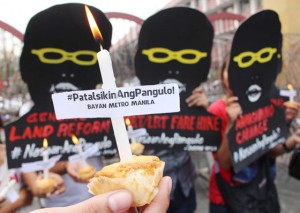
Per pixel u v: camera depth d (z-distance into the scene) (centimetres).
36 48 134
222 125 168
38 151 138
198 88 157
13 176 156
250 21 148
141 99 60
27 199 160
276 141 172
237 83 155
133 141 152
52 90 139
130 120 152
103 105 59
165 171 179
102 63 58
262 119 166
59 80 139
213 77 356
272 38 158
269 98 169
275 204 184
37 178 160
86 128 144
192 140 157
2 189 144
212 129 160
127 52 258
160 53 149
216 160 174
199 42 151
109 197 54
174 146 155
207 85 353
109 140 147
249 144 159
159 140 155
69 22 133
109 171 56
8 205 149
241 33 149
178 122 156
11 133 135
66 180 165
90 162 170
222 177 177
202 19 149
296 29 481
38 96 138
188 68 153
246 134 158
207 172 365
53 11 130
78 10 132
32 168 138
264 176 179
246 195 173
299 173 189
